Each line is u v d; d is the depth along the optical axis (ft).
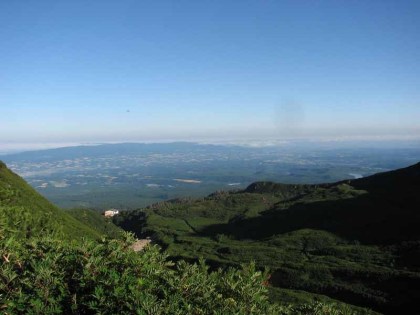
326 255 290.76
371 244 292.81
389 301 193.06
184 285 28.43
